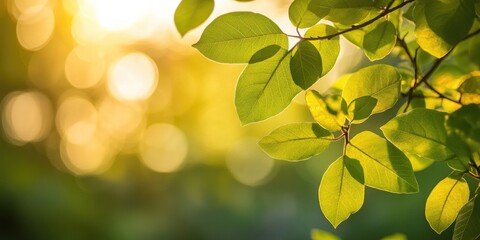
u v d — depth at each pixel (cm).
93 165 1088
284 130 134
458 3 126
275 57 130
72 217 921
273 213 1413
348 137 134
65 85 1014
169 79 971
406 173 133
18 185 905
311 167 1384
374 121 1030
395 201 1037
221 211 1240
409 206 984
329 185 136
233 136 1083
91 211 939
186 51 941
